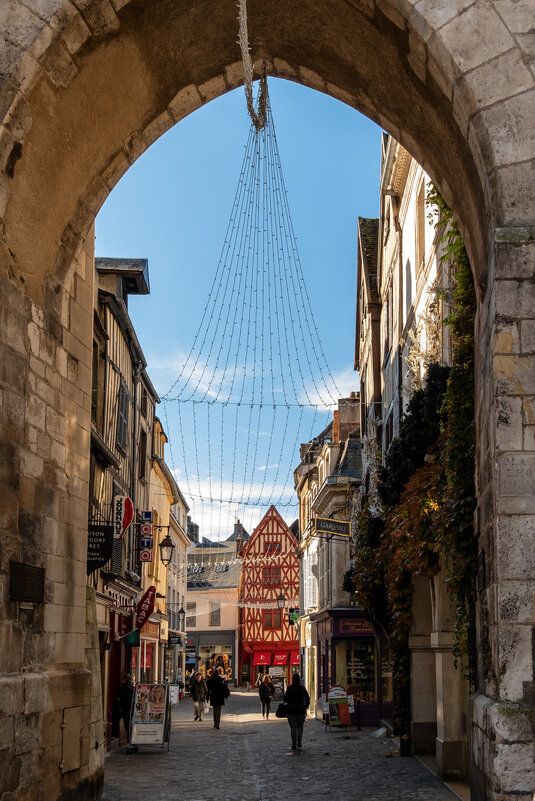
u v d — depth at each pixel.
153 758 17.91
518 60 7.92
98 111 9.90
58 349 10.66
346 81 10.31
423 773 14.34
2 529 8.80
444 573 13.65
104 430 20.39
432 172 10.10
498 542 7.23
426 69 8.50
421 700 16.95
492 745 6.92
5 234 9.04
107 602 20.47
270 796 12.45
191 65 10.48
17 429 9.30
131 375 26.36
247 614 69.38
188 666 74.19
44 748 9.55
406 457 15.20
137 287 25.05
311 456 48.41
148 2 9.01
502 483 7.31
